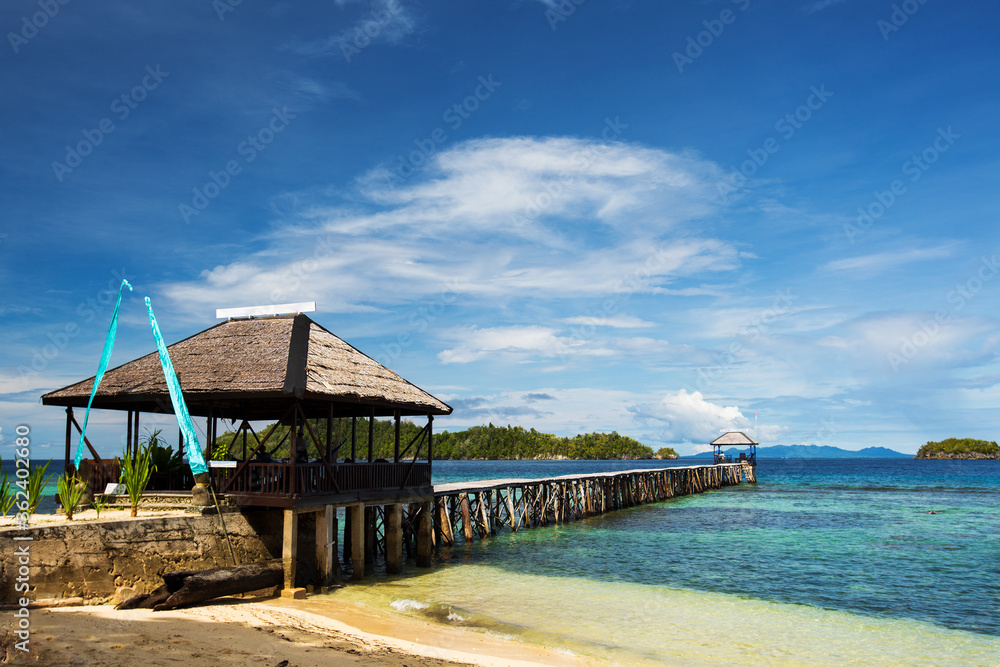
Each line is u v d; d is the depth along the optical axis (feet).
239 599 46.14
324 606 46.60
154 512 48.75
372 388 56.75
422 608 49.73
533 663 36.68
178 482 57.21
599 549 83.92
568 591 58.65
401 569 64.80
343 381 54.49
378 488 59.67
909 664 40.98
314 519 55.98
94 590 40.63
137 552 43.09
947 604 56.85
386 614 46.75
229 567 45.44
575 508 122.42
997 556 80.94
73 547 40.06
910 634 47.65
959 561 77.46
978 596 59.88
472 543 87.76
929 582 65.77
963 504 158.81
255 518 50.80
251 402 61.05
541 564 72.54
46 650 30.14
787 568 72.18
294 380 49.32
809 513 134.82
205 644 33.60
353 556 57.41
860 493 201.26
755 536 97.81
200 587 42.19
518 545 86.89
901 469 457.27
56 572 39.17
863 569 72.13
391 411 65.16
